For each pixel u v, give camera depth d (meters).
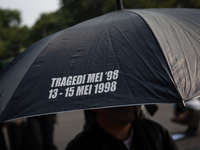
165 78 1.08
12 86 1.34
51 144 3.87
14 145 3.79
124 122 1.41
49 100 1.19
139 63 1.17
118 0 1.72
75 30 1.54
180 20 1.52
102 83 1.16
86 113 3.05
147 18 1.43
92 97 1.13
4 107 1.25
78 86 1.19
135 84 1.11
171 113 7.38
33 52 1.53
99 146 1.41
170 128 5.96
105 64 1.22
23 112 1.20
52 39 1.51
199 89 1.08
